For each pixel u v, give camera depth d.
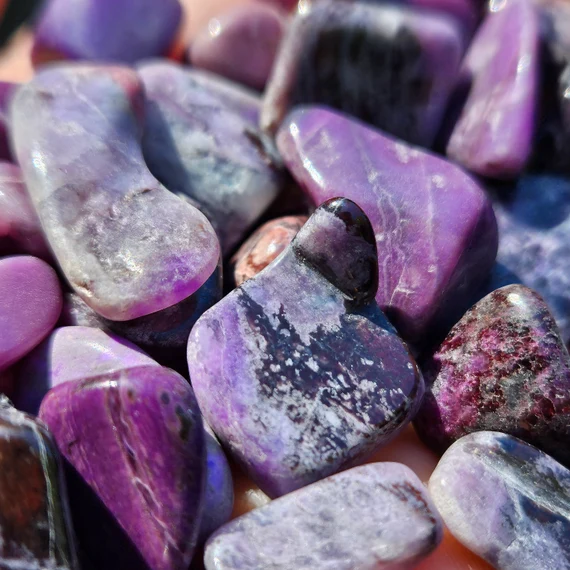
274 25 0.14
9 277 0.11
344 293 0.11
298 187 0.13
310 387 0.11
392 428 0.11
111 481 0.11
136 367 0.11
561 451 0.11
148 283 0.11
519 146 0.12
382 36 0.12
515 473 0.11
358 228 0.11
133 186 0.12
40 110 0.12
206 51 0.14
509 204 0.12
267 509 0.11
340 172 0.12
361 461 0.11
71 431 0.11
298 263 0.11
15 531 0.10
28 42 0.15
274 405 0.11
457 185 0.12
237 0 0.14
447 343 0.12
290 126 0.12
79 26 0.13
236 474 0.11
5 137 0.12
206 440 0.11
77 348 0.11
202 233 0.11
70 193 0.12
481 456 0.11
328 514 0.11
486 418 0.11
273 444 0.11
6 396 0.11
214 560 0.11
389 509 0.11
